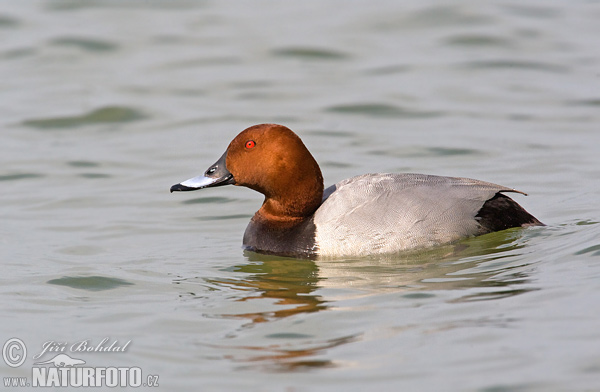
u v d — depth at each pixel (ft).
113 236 37.81
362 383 22.02
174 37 70.49
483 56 65.51
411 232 32.19
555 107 56.18
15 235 38.09
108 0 78.84
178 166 48.67
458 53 66.33
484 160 47.62
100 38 69.72
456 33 69.67
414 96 58.95
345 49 67.46
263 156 33.86
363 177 34.35
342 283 29.84
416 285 28.99
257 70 64.28
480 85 60.54
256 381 22.53
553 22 71.82
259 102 58.75
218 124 55.36
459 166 46.75
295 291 29.32
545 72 62.39
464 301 26.99
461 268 30.55
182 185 34.53
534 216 37.37
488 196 33.01
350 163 47.83
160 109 57.98
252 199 43.37
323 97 59.26
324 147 50.60
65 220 40.40
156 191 44.88
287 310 27.43
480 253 32.22
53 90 60.90
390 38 69.62
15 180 46.83
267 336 25.34
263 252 34.47
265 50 67.46
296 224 34.12
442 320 25.55
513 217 33.50
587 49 65.82
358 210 32.81
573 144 49.49
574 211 37.55
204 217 40.63
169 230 38.63
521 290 27.61
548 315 25.27
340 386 21.95
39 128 55.52
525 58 64.80
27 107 58.34
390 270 30.99
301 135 52.75
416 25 71.67
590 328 24.07
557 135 51.24
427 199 32.58
